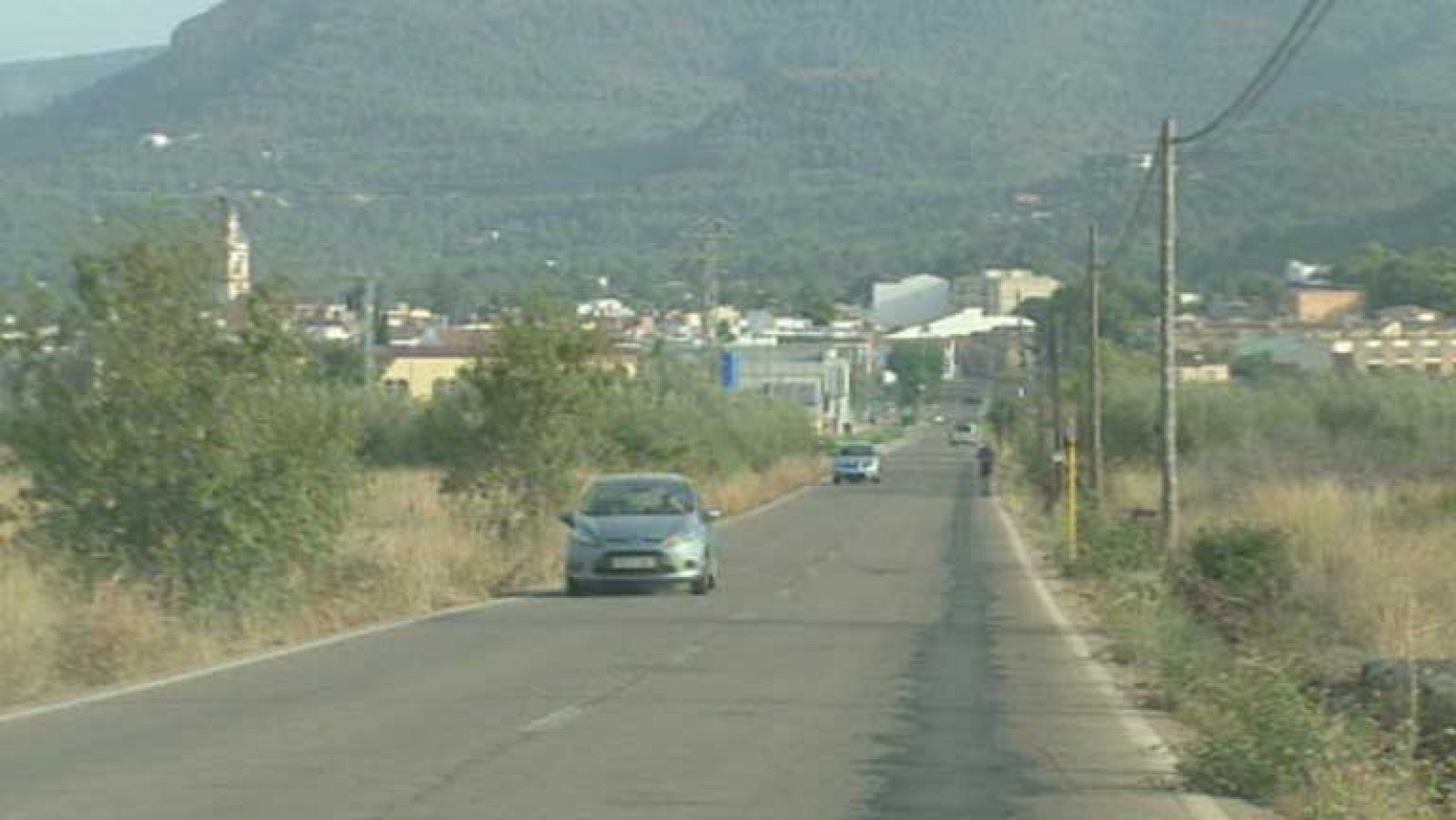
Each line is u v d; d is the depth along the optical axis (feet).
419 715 105.40
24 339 146.92
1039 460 450.30
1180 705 108.27
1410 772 82.07
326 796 80.12
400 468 369.09
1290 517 244.83
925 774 87.20
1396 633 145.07
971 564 243.81
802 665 131.34
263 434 148.66
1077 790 83.92
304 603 155.33
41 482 146.10
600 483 205.05
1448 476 344.90
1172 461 219.00
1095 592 187.93
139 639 127.54
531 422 232.53
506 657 135.33
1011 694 116.67
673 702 111.65
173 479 144.87
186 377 145.69
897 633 155.63
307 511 151.74
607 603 182.91
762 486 460.55
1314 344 573.74
